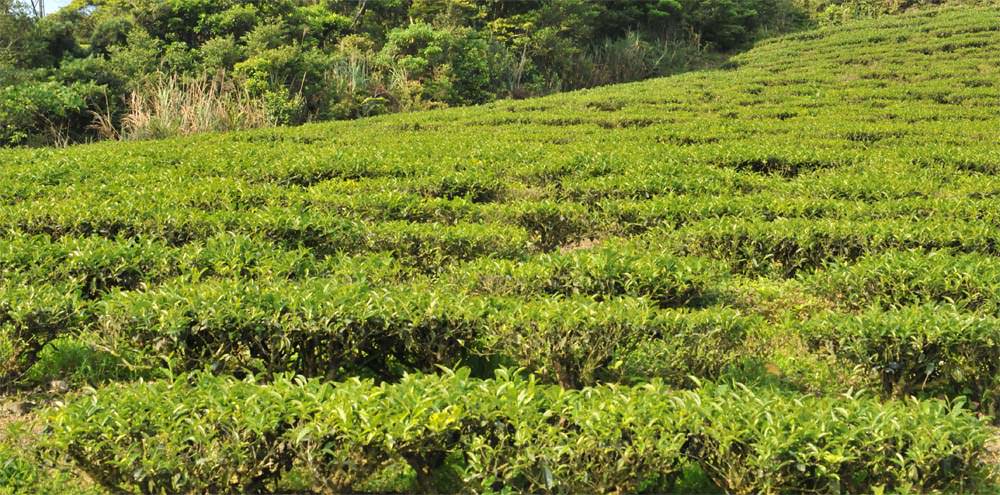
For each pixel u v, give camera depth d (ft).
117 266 30.83
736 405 19.13
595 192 45.80
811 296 32.07
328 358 25.34
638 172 49.26
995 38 120.67
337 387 19.92
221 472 18.54
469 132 70.23
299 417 18.89
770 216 40.83
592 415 18.47
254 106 86.63
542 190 46.91
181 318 24.43
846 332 24.81
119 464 18.45
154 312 24.85
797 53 128.57
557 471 18.03
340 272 30.96
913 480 17.84
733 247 36.11
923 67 106.01
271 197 43.27
